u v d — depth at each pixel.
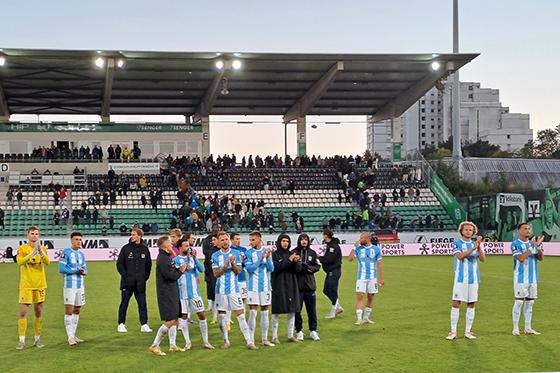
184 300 12.10
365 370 10.21
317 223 44.03
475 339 12.62
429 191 47.34
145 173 47.09
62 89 44.66
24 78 41.56
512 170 69.88
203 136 49.44
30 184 44.44
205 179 46.78
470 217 46.03
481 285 21.83
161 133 49.12
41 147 47.44
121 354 11.60
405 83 45.97
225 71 39.97
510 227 41.53
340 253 15.52
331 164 50.50
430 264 32.09
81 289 12.73
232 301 12.02
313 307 12.75
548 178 64.56
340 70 40.09
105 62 37.28
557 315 15.46
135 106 50.62
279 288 12.21
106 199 42.38
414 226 42.62
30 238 12.33
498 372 10.03
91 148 48.50
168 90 46.16
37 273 12.39
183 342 12.80
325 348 11.90
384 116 51.81
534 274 13.06
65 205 42.72
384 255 39.81
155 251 37.91
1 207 41.97
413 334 13.21
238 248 12.56
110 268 30.77
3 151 47.25
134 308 17.41
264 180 46.81
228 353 11.60
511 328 13.78
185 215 40.84
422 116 158.25
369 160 49.09
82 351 11.89
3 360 11.16
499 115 146.00
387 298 18.83
